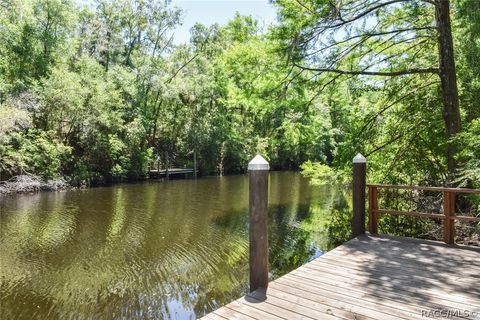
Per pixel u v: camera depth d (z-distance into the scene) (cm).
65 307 582
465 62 782
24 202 1491
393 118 922
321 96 970
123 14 2730
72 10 2338
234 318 292
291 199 1628
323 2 727
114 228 1065
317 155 3234
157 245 908
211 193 1830
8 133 1809
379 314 297
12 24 1997
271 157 3312
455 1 748
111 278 700
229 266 775
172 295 634
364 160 559
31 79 1961
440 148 786
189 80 2755
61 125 2141
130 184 2239
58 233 1001
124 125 2405
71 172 2084
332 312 301
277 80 880
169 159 2931
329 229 1051
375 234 558
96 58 2656
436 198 787
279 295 335
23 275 706
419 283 363
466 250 474
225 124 3055
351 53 866
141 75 2609
